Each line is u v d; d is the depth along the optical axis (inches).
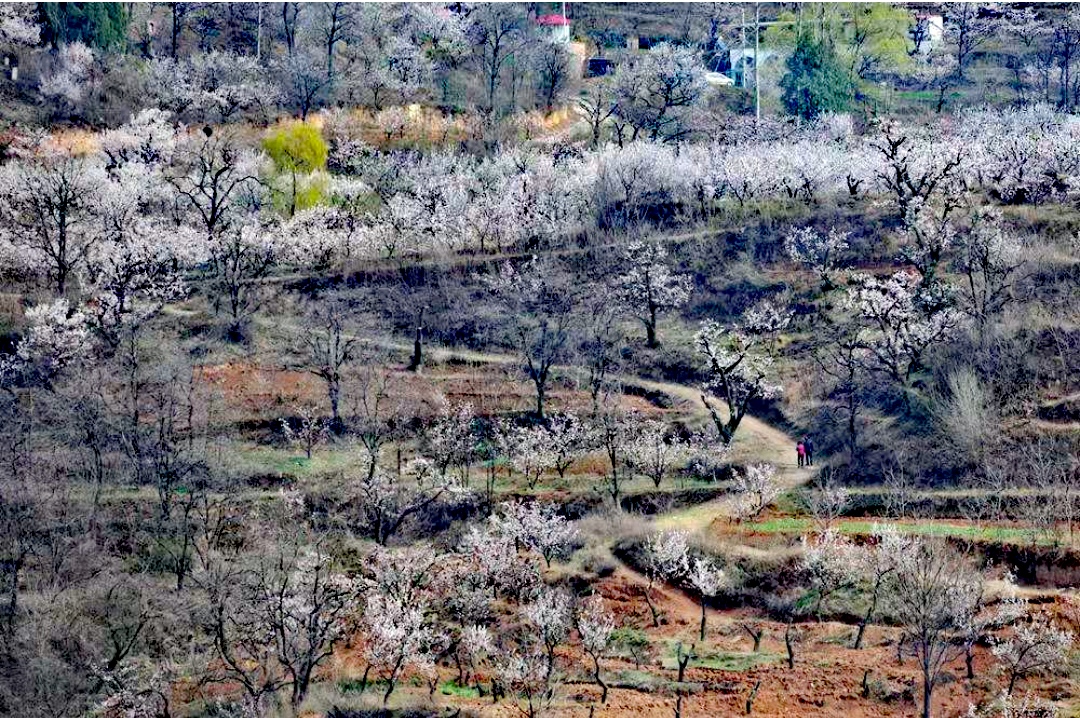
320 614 2080.5
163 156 4655.5
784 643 2084.2
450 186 4291.3
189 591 2224.4
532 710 1813.5
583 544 2484.0
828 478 2716.5
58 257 3501.5
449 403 3149.6
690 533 2427.4
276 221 4160.9
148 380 3048.7
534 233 4050.2
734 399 3169.3
